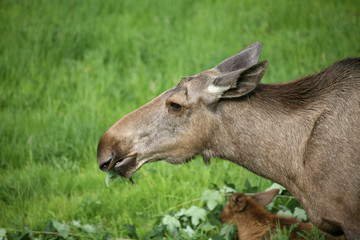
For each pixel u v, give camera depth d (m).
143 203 13.91
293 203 12.73
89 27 23.41
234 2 26.38
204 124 10.21
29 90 19.34
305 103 10.02
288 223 11.62
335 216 9.56
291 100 10.12
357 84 9.71
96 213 13.59
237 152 10.33
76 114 17.22
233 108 10.15
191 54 20.81
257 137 10.13
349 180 9.34
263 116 10.11
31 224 13.06
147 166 15.11
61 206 13.83
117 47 21.69
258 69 9.62
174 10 25.59
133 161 10.37
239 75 9.73
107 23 24.34
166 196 13.75
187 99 10.13
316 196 9.71
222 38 22.34
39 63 21.25
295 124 9.98
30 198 14.19
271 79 17.89
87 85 19.14
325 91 9.95
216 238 11.61
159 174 14.65
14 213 13.64
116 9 26.28
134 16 25.45
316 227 10.13
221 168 14.72
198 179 14.34
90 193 14.34
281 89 10.28
